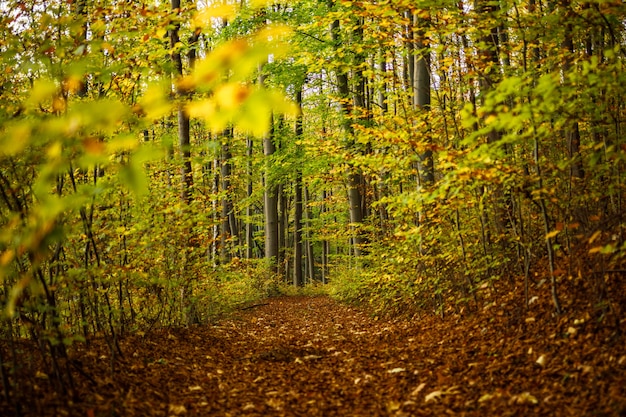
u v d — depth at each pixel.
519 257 6.81
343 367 5.93
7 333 4.88
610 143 5.89
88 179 6.01
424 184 7.19
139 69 5.61
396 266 9.04
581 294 5.33
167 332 7.55
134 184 2.06
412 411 4.20
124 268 5.29
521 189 5.38
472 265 6.72
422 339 6.75
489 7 6.18
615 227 5.70
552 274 5.25
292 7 14.25
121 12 5.41
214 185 16.30
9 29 4.59
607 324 4.64
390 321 8.89
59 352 4.80
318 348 7.32
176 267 7.45
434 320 7.59
